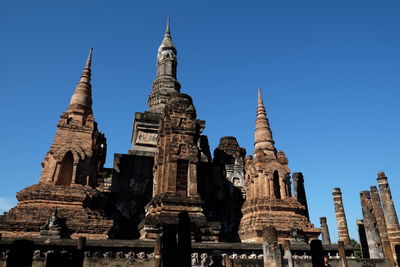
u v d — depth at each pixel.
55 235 23.27
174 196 27.38
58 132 31.89
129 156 41.97
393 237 31.73
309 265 24.75
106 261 20.94
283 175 35.75
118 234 35.50
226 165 46.59
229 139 49.28
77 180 30.50
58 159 30.48
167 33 60.84
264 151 38.03
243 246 24.50
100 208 31.11
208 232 26.33
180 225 14.33
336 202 40.19
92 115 34.03
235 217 41.75
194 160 29.41
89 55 39.06
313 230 31.83
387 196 33.38
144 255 22.28
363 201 36.34
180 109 31.75
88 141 32.53
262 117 40.81
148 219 25.67
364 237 39.88
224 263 21.08
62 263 12.99
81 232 26.14
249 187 37.06
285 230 31.44
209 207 41.22
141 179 40.75
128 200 38.94
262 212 33.06
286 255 22.48
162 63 57.88
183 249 13.82
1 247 20.45
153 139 47.03
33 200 27.41
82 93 35.81
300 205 34.28
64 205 27.81
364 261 27.25
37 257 20.34
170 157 28.97
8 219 25.09
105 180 40.72
